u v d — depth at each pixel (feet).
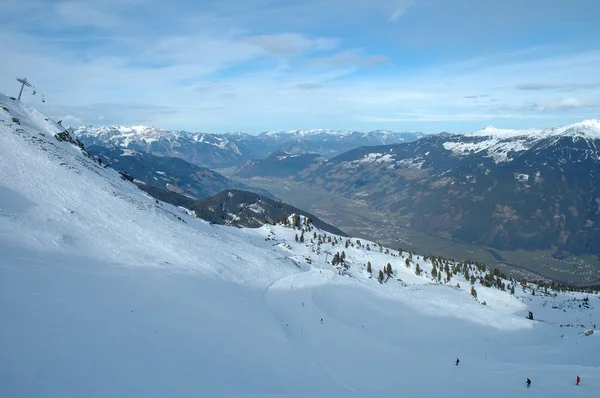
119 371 81.05
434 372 135.13
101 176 298.15
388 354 160.04
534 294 465.06
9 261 126.82
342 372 125.90
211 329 130.00
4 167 218.38
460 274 510.58
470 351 192.95
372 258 509.35
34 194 204.33
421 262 536.83
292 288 258.37
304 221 633.20
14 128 278.26
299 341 157.99
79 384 71.15
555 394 102.89
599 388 109.70
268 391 93.09
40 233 165.58
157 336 107.86
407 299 297.53
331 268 397.39
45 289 114.21
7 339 79.82
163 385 80.23
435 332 224.12
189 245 246.27
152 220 254.68
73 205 215.72
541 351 201.67
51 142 302.45
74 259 155.84
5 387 63.41
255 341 135.13
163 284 160.76
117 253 182.39
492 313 280.31
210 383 88.79
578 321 336.90
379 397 97.60
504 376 128.26
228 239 345.10
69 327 95.20
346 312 235.61
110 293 130.21
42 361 75.56
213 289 184.55
